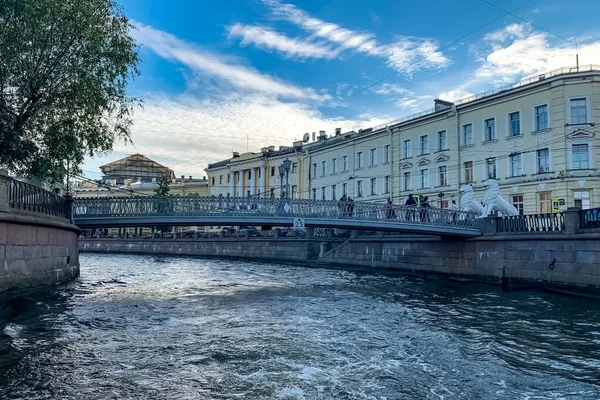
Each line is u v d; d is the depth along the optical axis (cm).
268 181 5934
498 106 3238
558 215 1753
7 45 1457
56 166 1733
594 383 739
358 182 4534
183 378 735
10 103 1611
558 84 2861
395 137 4075
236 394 669
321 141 5362
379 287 2030
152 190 7506
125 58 1709
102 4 1675
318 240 3497
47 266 1469
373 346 958
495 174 3241
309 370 789
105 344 927
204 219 1975
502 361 856
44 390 664
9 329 1006
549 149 2914
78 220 1872
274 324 1166
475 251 2173
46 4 1470
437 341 1005
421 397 676
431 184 3709
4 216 1162
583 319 1253
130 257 4791
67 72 1598
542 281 1784
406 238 2648
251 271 2927
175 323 1159
